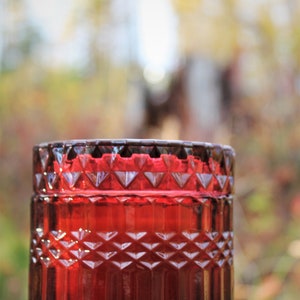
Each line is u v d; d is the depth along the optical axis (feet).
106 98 12.89
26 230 10.13
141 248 1.62
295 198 8.98
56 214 1.70
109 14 13.17
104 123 12.49
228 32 10.61
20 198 11.01
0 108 11.64
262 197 9.34
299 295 8.00
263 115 10.49
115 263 1.62
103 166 1.64
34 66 12.60
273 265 8.59
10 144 11.32
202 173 1.70
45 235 1.73
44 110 12.01
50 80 12.55
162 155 1.64
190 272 1.65
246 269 8.70
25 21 12.79
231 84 11.89
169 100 12.76
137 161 1.63
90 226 1.64
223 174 1.79
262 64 10.65
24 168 11.20
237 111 10.78
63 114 12.17
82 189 1.66
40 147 1.79
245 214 9.50
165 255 1.63
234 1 10.53
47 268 1.72
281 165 9.89
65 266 1.67
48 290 1.71
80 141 1.68
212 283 1.71
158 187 1.63
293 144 10.02
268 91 10.62
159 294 1.62
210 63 12.17
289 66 10.43
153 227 1.63
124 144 1.63
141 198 1.62
